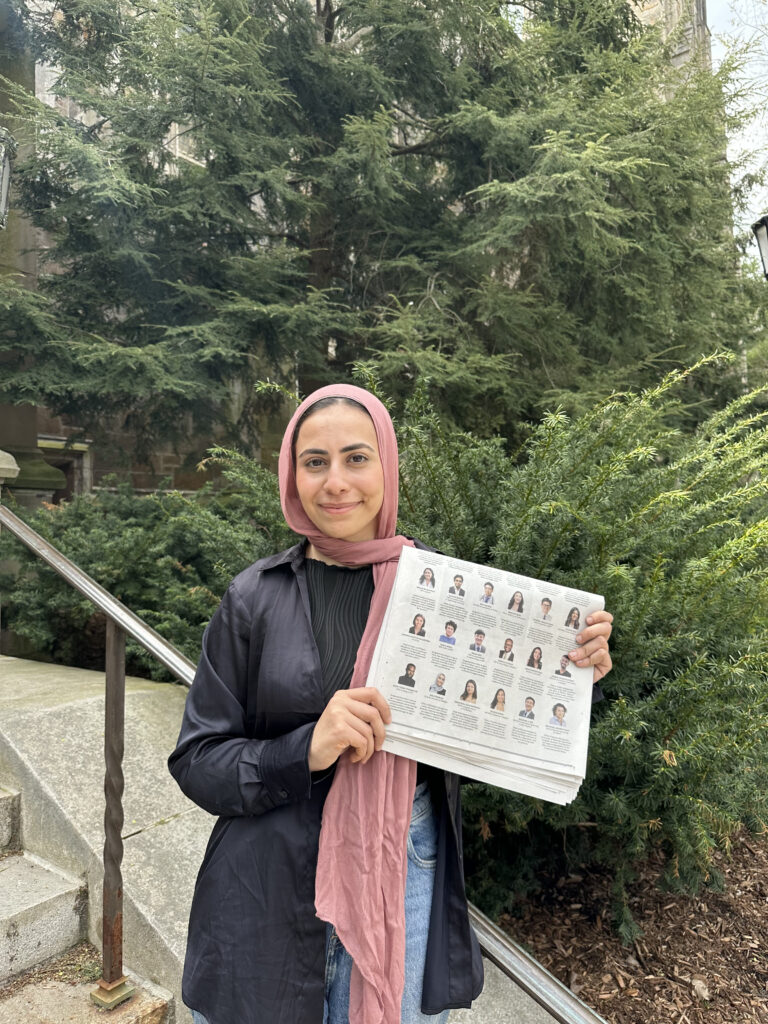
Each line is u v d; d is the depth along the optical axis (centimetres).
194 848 220
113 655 175
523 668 103
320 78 565
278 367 566
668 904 267
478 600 104
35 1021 175
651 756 204
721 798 208
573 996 110
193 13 489
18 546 440
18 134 536
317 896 97
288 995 97
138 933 195
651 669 218
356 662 103
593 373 532
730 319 625
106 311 576
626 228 525
